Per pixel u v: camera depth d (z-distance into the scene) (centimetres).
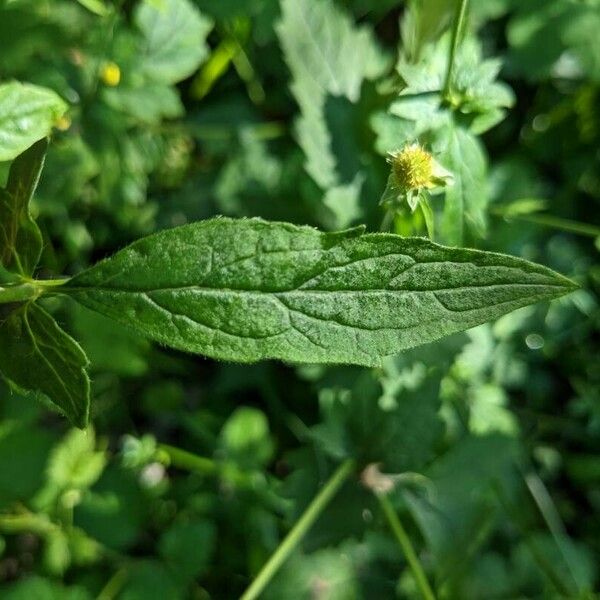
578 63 40
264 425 38
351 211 33
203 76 39
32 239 21
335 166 34
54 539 36
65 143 33
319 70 34
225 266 21
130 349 35
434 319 20
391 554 36
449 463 36
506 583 37
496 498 37
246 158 39
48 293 21
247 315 21
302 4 35
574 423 42
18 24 32
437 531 35
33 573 36
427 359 33
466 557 36
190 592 37
